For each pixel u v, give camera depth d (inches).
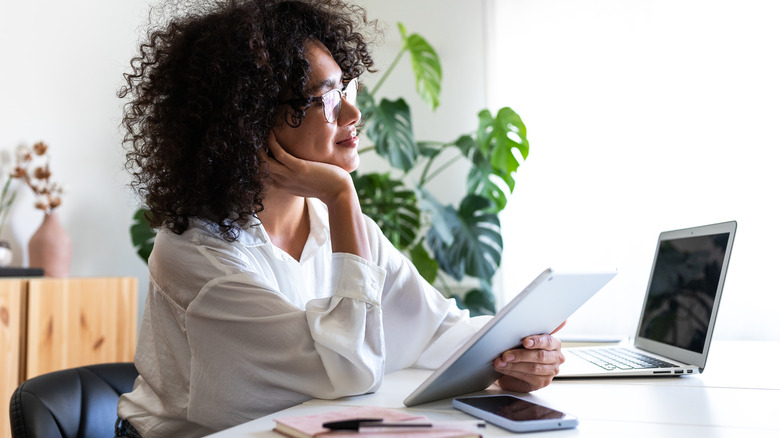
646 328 60.6
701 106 120.6
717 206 118.5
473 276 131.1
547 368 39.8
